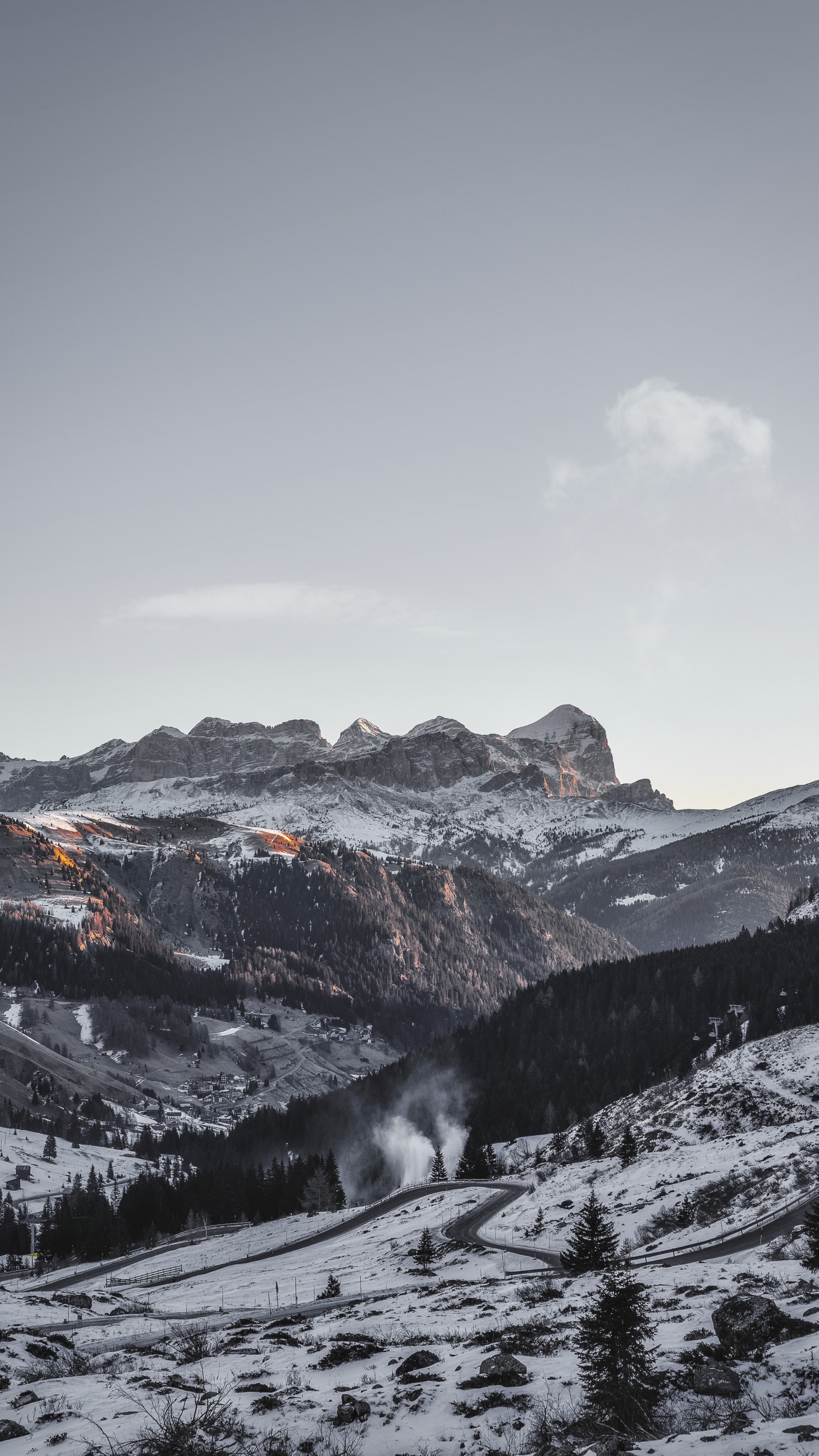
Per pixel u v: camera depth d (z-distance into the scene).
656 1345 23.11
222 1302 67.69
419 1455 16.94
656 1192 87.38
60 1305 49.50
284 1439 18.14
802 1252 45.00
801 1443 13.30
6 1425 20.52
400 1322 36.06
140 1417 20.36
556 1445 16.19
